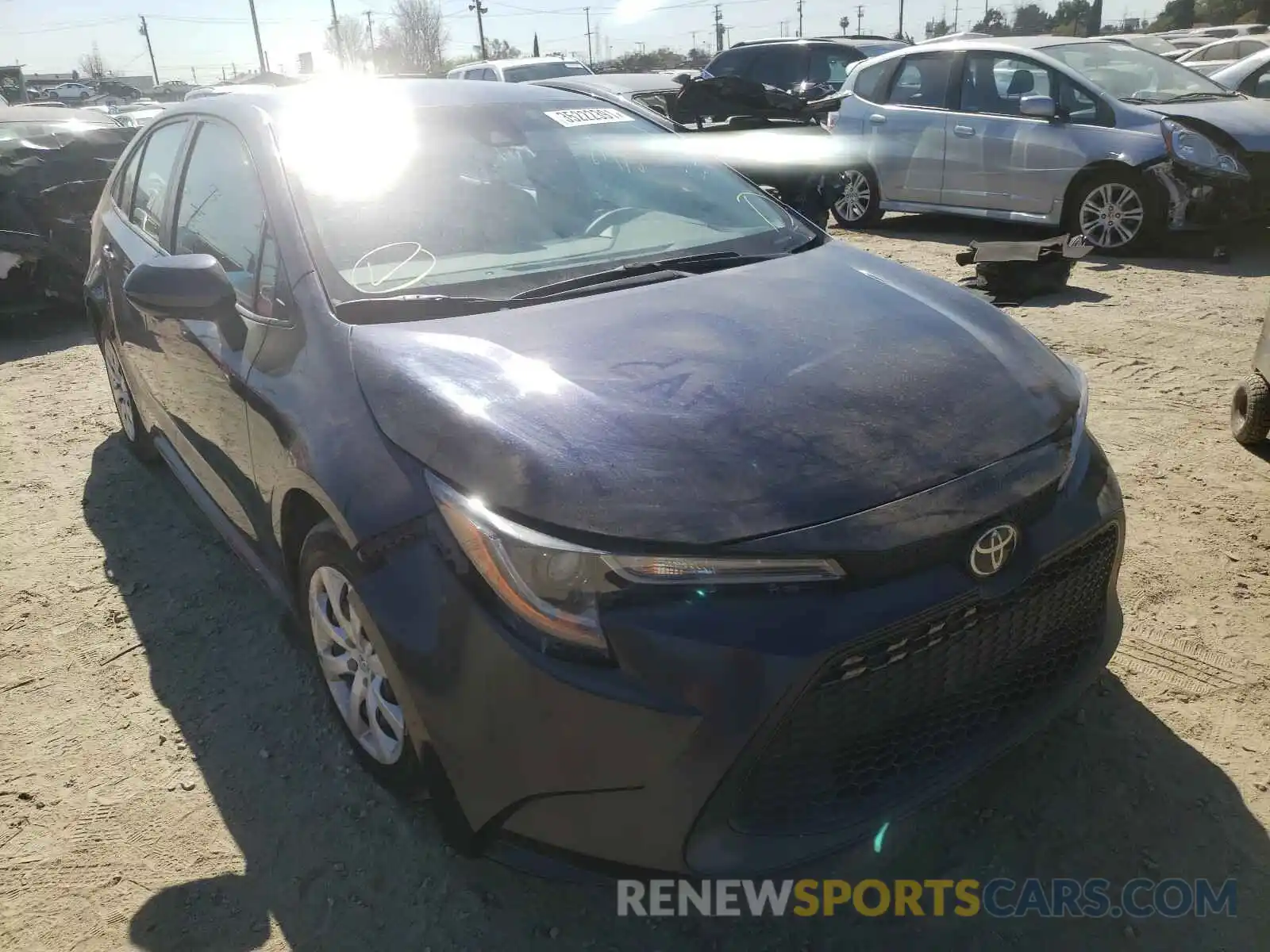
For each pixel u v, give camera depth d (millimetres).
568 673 1803
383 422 2148
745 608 1791
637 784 1812
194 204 3375
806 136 9883
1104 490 2248
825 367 2227
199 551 3844
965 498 1965
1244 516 3672
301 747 2738
